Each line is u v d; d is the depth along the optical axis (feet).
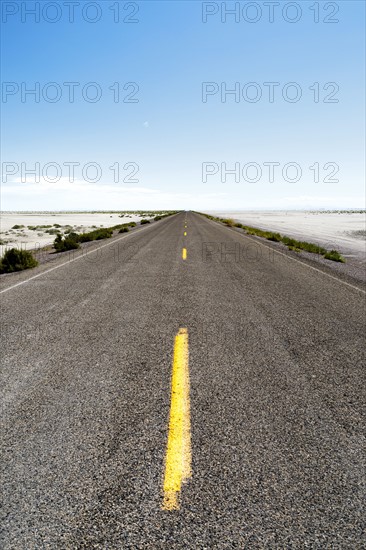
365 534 5.34
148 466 6.79
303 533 5.34
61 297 21.15
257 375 10.81
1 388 10.07
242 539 5.24
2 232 98.12
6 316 17.22
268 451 7.23
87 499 6.00
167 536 5.29
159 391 9.78
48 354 12.51
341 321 16.51
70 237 61.98
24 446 7.45
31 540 5.25
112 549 5.10
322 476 6.54
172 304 19.40
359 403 9.23
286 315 17.40
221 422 8.29
